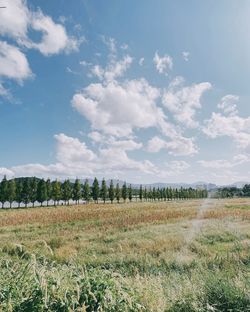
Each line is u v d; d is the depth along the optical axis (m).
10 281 3.05
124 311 3.02
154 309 3.43
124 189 96.62
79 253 13.05
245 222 25.25
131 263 10.59
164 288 4.71
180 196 132.75
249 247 12.91
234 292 4.14
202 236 17.19
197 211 37.88
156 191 116.06
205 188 142.75
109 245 15.28
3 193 69.75
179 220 27.92
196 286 4.54
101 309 2.80
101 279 3.31
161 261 10.86
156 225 24.47
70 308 2.75
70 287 3.07
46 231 22.58
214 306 3.91
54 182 81.69
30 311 2.69
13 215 38.91
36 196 76.75
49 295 2.85
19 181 75.25
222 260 10.07
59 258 11.48
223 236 17.25
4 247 11.90
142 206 55.16
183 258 10.85
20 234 20.98
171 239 15.89
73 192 85.69
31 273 3.15
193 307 3.82
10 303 2.69
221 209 41.34
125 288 3.44
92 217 33.97
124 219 29.86
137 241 15.68
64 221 31.11
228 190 128.12
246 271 7.03
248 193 124.50
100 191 91.12
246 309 3.80
